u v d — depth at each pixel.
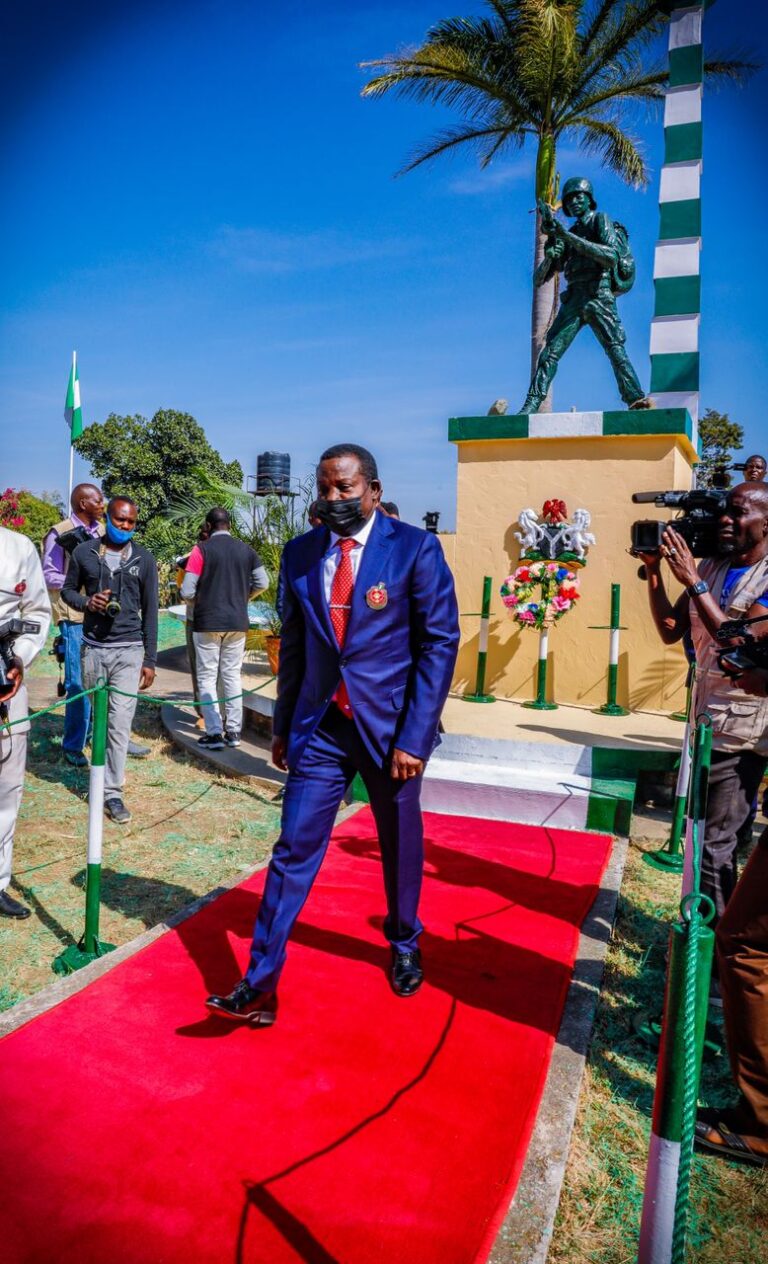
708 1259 2.36
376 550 3.09
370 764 3.15
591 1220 2.43
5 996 3.47
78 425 14.19
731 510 3.46
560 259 8.27
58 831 5.46
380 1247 2.17
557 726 6.89
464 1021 3.20
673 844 5.16
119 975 3.45
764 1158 2.71
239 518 9.42
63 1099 2.67
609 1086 3.04
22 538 4.04
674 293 9.52
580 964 3.73
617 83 15.05
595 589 7.78
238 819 5.77
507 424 7.94
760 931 2.65
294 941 3.77
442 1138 2.57
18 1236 2.16
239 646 7.23
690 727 4.09
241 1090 2.75
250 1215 2.25
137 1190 2.32
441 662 3.08
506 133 15.77
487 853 5.01
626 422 7.60
